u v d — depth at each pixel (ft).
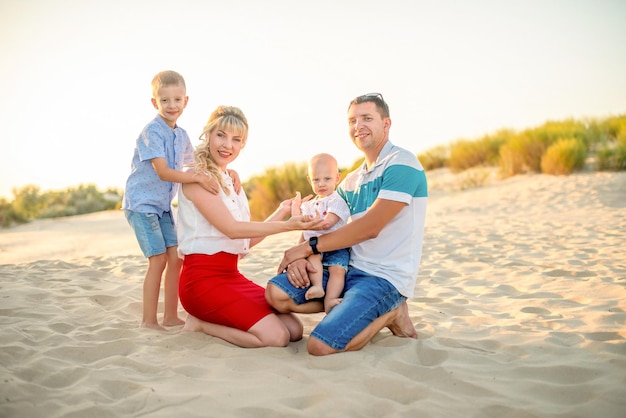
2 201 55.36
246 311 11.21
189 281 11.69
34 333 11.85
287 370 9.73
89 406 8.39
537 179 41.52
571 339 11.28
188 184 11.75
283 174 42.27
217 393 8.86
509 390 8.99
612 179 37.47
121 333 12.05
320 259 11.66
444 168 53.83
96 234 40.47
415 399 8.81
